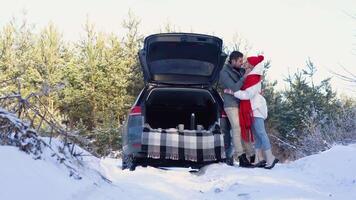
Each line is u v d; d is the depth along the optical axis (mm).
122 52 19438
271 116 16672
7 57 17000
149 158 6035
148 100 6566
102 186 3914
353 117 9617
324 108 17094
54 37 18969
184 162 6125
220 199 4242
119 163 6719
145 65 6551
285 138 16438
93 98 18109
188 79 6566
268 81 17328
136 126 6004
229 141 6473
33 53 18047
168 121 7074
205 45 6434
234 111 6406
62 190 3133
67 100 17453
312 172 5273
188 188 4801
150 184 4645
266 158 6152
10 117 3529
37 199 2768
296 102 17328
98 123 17891
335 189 4438
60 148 4000
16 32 18828
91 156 4777
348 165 5012
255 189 4438
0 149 3203
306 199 4004
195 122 6980
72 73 18125
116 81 18219
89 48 18703
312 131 10273
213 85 6828
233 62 6598
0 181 2723
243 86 6391
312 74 17953
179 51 6500
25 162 3197
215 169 5711
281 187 4453
